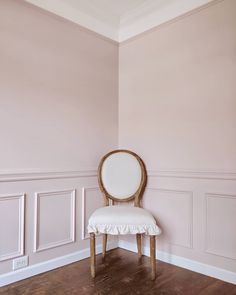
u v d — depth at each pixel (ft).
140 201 8.25
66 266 7.19
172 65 7.59
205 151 6.81
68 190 7.48
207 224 6.71
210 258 6.63
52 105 7.20
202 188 6.84
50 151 7.12
